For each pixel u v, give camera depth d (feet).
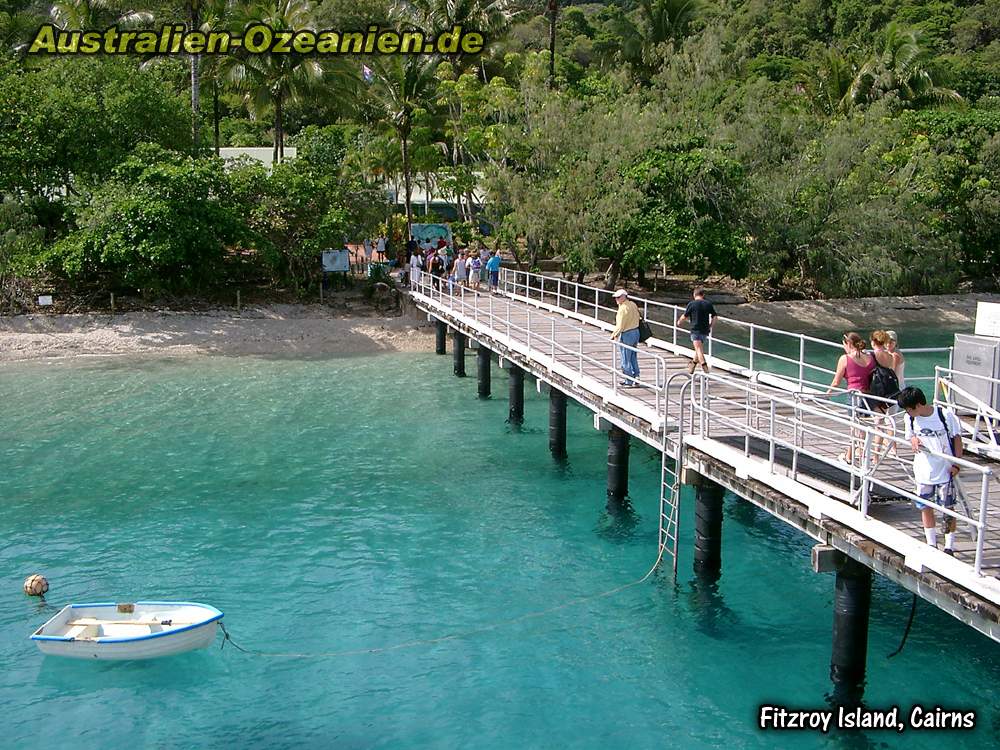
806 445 46.60
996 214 168.55
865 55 201.98
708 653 43.96
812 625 46.52
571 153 141.28
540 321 94.94
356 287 144.05
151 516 62.34
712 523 49.83
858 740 36.86
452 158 184.55
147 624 45.21
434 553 55.98
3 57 146.41
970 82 246.88
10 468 72.33
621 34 204.74
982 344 48.83
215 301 134.00
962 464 30.12
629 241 135.44
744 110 158.71
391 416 88.22
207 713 39.91
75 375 104.99
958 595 29.71
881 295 161.79
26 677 42.83
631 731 38.01
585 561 54.54
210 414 88.69
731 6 312.09
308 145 144.46
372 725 38.88
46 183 131.23
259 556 55.83
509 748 37.17
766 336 139.64
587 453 76.13
